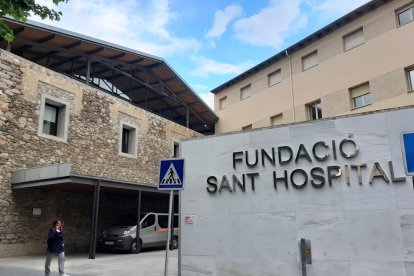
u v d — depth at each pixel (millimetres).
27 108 14773
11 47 17062
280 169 7805
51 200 15336
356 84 19203
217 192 8281
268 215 7734
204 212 8305
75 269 10617
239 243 7875
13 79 14414
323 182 7395
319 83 21141
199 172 8539
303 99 21953
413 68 17141
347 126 7441
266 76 24875
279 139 7949
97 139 17797
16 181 13758
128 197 18984
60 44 17500
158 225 16359
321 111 20953
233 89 27578
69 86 16812
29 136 14664
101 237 15242
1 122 13742
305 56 22500
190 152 8734
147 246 15648
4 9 7480
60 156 15781
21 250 13867
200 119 28125
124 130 20234
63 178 12828
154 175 21078
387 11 18297
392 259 6707
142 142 20703
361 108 18766
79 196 16609
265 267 7570
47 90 15742
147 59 20734
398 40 17625
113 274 9789
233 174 8219
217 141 8531
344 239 7062
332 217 7219
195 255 8180
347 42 20234
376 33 18641
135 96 22766
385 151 7086
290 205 7590
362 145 7258
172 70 22188
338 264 7012
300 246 6504
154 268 10781
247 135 8258
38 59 18281
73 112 16781
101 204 17562
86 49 18391
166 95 23844
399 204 6828
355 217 7062
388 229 6816
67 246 15680
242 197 8031
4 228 13430
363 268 6848
